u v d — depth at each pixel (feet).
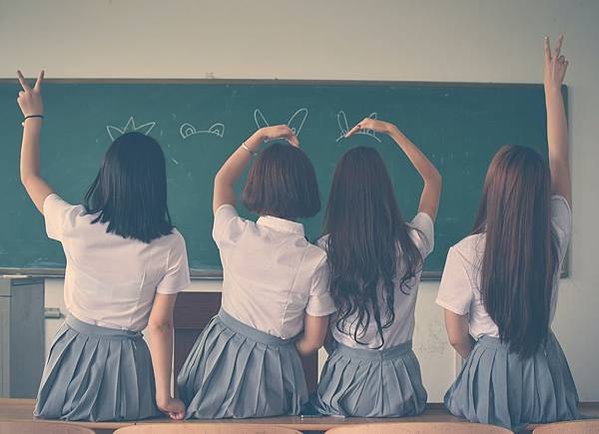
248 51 18.43
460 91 18.39
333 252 8.95
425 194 9.70
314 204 9.07
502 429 7.57
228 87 18.26
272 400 9.14
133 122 18.25
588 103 18.60
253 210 9.24
